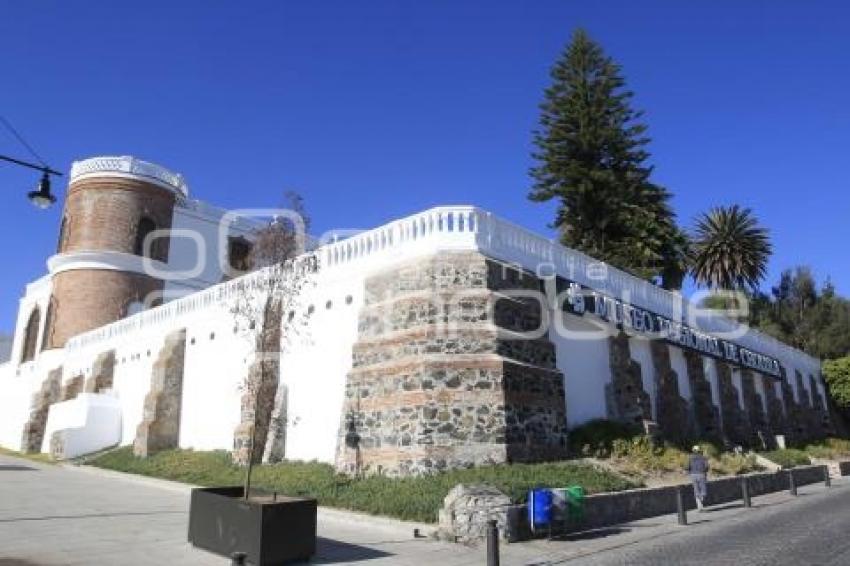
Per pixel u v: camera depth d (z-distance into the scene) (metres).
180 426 27.44
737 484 22.03
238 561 8.72
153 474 23.12
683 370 29.31
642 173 43.22
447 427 17.33
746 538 13.69
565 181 41.94
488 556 10.46
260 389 18.06
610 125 42.41
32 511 14.77
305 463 20.52
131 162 42.97
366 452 18.42
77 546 11.38
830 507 19.06
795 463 30.42
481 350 18.50
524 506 13.86
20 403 43.22
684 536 14.16
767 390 38.53
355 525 14.41
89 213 42.09
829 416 48.72
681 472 21.28
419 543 12.74
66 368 38.62
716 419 29.58
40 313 45.75
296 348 22.66
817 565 10.73
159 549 11.48
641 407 23.78
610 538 13.92
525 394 18.88
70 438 30.27
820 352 60.25
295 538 11.03
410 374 18.00
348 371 20.17
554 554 12.30
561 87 43.50
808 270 68.50
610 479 17.77
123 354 33.25
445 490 15.17
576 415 21.59
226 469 21.52
